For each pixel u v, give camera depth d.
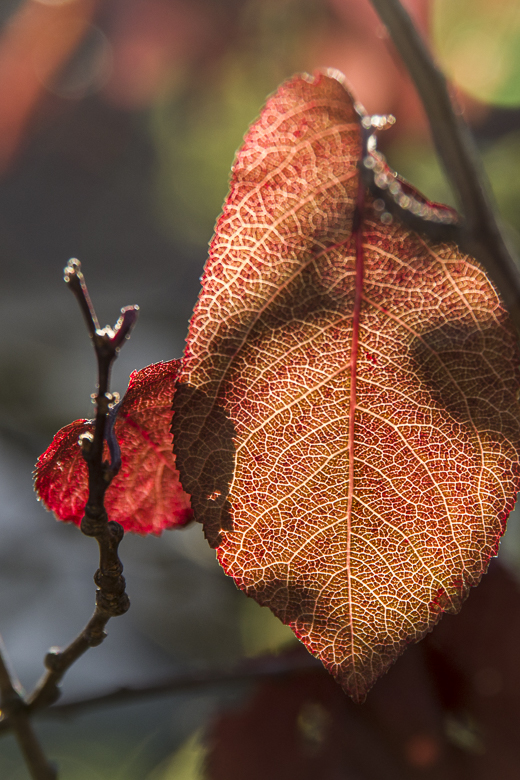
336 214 0.23
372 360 0.23
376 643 0.23
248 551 0.23
